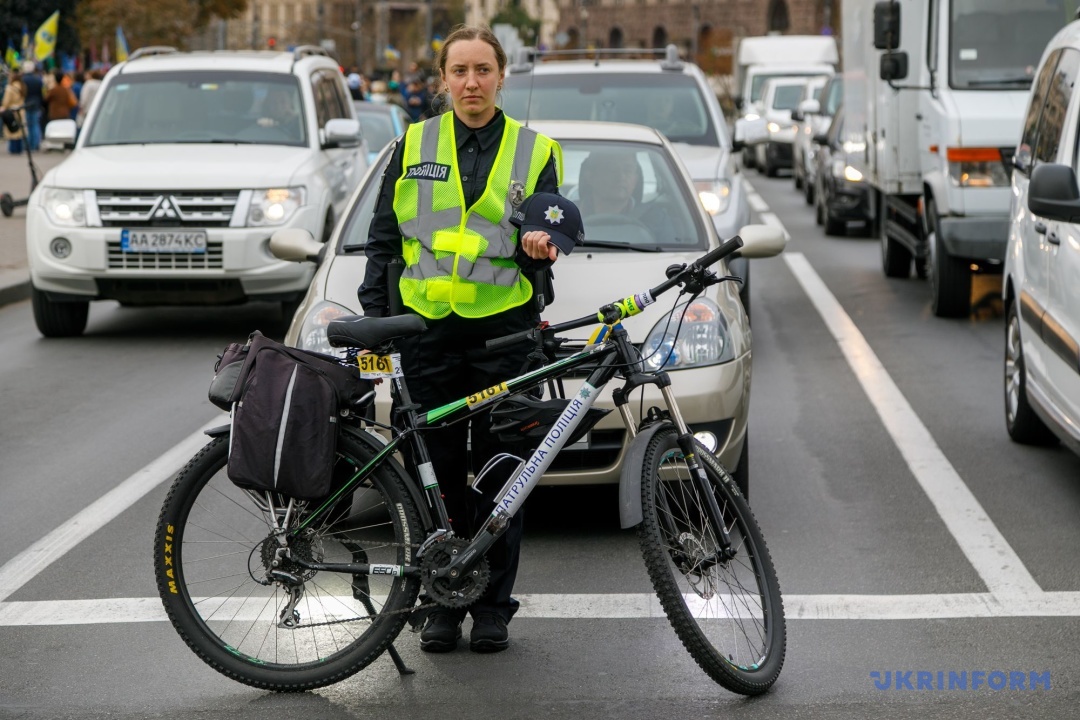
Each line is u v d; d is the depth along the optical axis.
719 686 6.01
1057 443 10.38
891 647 6.44
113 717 5.75
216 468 5.94
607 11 167.12
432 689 6.01
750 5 152.38
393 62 102.19
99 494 9.21
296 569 5.93
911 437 10.67
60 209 14.81
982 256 15.58
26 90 45.53
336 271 8.84
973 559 7.75
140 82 16.56
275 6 141.00
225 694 5.98
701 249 9.42
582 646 6.49
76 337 15.60
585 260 9.02
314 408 5.81
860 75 21.16
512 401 6.05
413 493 5.95
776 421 11.30
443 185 6.06
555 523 8.55
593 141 10.23
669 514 5.97
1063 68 10.32
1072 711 5.72
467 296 6.05
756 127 16.16
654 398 7.99
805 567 7.65
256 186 14.74
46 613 6.96
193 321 16.80
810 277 20.17
